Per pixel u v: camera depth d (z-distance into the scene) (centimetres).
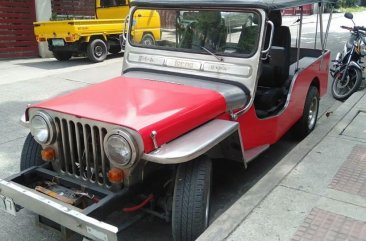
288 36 486
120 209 313
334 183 380
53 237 344
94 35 1187
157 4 411
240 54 378
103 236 256
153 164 307
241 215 326
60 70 1077
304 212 332
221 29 386
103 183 305
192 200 294
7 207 312
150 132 277
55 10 1472
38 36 1206
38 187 316
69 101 330
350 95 716
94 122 291
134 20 433
